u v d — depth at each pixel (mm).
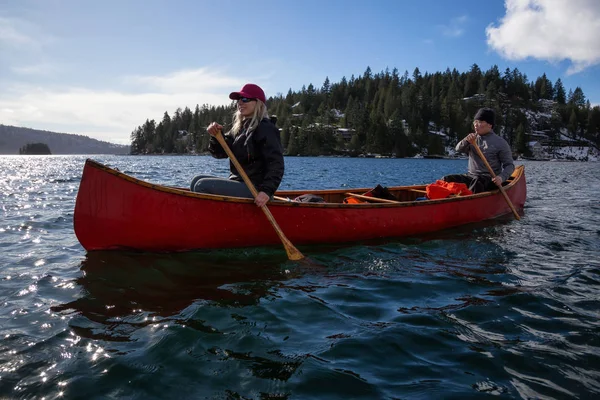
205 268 3953
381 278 3877
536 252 4891
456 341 2658
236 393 2072
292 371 2271
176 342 2533
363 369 2318
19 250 4555
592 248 5102
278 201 4543
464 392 2119
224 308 3066
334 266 4219
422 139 114312
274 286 3574
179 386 2119
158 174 22703
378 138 111250
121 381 2145
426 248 5023
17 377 2152
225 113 138125
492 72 158125
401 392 2113
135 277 3656
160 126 158250
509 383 2203
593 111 137500
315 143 113312
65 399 1994
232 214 4383
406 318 2996
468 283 3764
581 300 3367
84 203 3924
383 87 147250
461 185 6684
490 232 6000
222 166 37156
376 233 5391
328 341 2623
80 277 3633
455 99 131125
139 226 4086
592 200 10398
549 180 20531
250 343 2564
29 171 25594
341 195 7062
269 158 4316
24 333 2619
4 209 7656
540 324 2920
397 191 7570
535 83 168625
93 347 2465
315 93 159750
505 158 6980
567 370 2332
